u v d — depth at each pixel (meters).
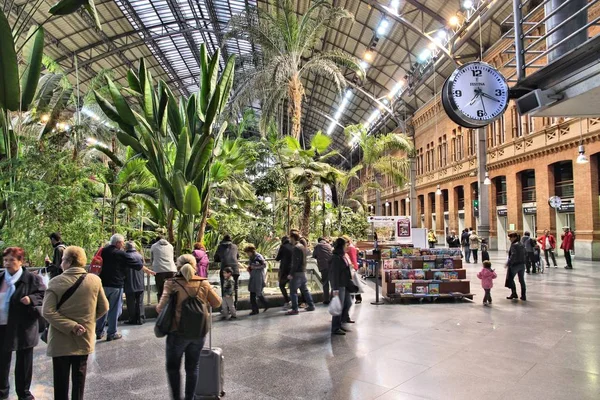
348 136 22.75
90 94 13.09
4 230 7.66
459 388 4.14
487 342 5.79
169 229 9.82
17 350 3.72
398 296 8.95
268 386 4.22
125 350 5.50
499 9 18.52
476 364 4.86
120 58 30.17
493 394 3.99
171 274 7.48
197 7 27.88
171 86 40.25
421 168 35.97
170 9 26.78
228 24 16.44
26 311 3.74
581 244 17.59
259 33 15.84
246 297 8.48
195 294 3.60
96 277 3.63
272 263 11.68
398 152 39.50
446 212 31.83
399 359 5.06
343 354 5.27
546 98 4.93
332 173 14.65
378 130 43.56
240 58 18.42
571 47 4.93
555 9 4.59
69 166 8.59
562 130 18.61
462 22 20.11
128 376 4.53
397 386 4.20
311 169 14.55
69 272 3.50
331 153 15.78
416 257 9.52
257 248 14.40
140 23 26.84
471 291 10.46
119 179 10.91
